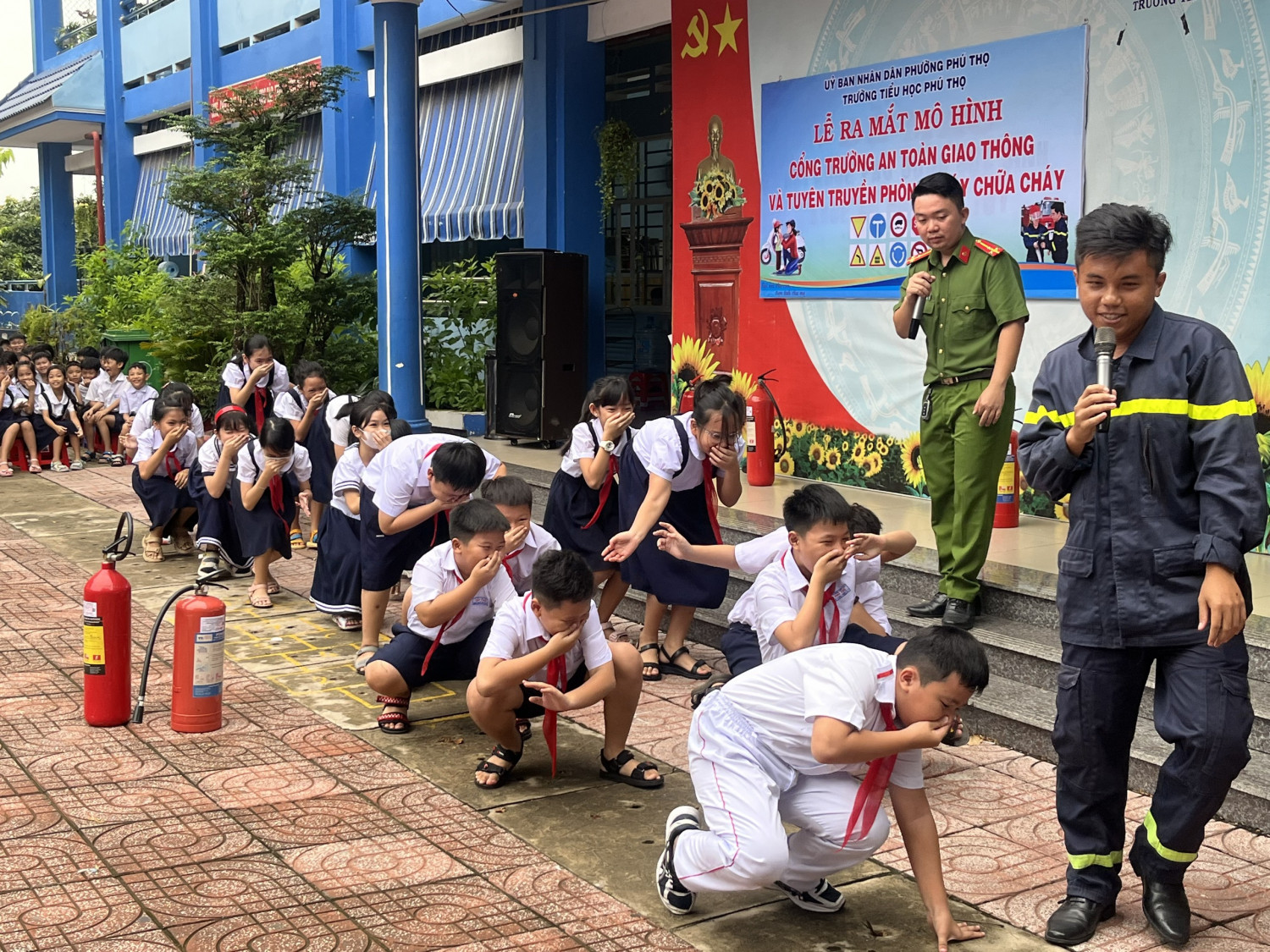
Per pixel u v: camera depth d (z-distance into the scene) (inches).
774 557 165.9
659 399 435.2
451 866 140.9
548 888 135.8
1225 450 115.5
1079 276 119.6
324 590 241.1
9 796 159.2
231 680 212.5
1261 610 190.5
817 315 314.8
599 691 154.8
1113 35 246.2
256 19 635.5
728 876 121.6
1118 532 121.9
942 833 151.8
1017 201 266.1
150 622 247.1
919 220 199.6
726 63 332.8
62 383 452.8
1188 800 121.0
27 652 225.3
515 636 158.4
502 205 461.7
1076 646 125.3
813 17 307.3
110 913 127.7
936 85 279.9
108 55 812.0
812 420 319.6
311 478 307.6
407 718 191.5
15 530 344.2
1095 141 251.9
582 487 227.1
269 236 470.6
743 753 124.0
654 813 157.5
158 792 161.5
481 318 474.3
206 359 510.0
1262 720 161.5
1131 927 128.1
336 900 131.9
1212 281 234.2
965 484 199.2
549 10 412.2
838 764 121.3
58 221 917.8
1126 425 121.1
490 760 167.3
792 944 124.1
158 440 304.8
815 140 309.7
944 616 205.0
